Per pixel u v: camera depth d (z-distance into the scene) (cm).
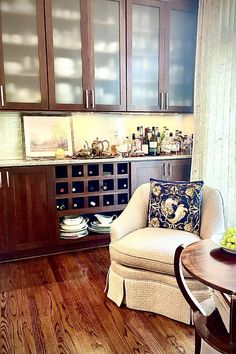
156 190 236
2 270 269
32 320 196
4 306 212
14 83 280
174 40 334
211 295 162
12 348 171
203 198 225
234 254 151
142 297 203
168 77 336
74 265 278
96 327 189
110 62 310
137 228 232
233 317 124
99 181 308
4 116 308
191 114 363
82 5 292
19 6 274
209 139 306
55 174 290
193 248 161
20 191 278
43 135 316
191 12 336
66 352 168
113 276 215
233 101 273
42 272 264
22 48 279
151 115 366
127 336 180
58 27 288
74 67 297
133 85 322
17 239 283
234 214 277
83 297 223
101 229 315
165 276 193
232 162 277
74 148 330
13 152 314
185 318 188
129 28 312
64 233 301
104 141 335
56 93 294
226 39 279
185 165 341
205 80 308
